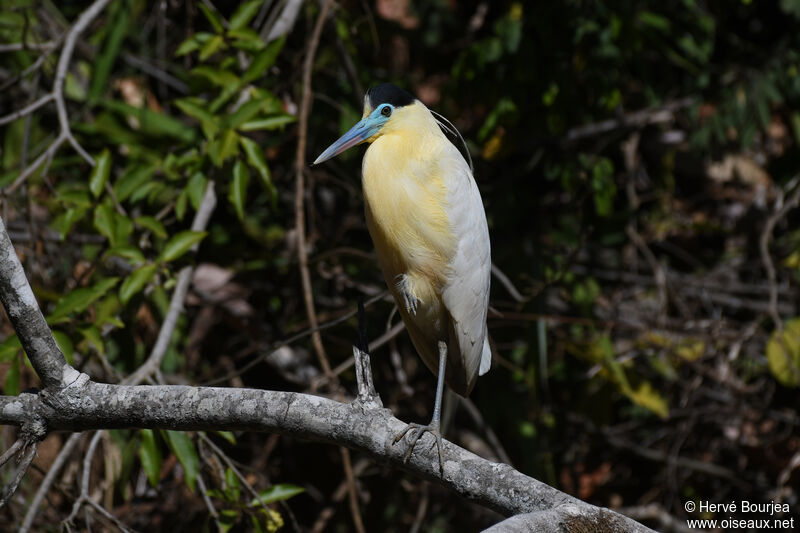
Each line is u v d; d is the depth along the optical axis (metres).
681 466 10.97
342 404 4.64
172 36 11.05
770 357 9.60
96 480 8.39
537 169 11.03
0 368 8.88
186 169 8.51
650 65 11.18
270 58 8.12
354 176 10.55
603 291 11.39
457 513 10.51
